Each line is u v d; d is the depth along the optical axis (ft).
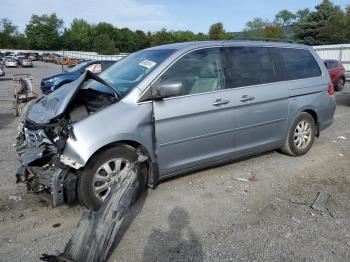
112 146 13.08
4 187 15.87
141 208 13.83
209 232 12.15
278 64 18.10
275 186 15.84
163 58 14.70
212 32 218.59
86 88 14.46
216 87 15.52
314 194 15.05
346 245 11.37
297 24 183.01
